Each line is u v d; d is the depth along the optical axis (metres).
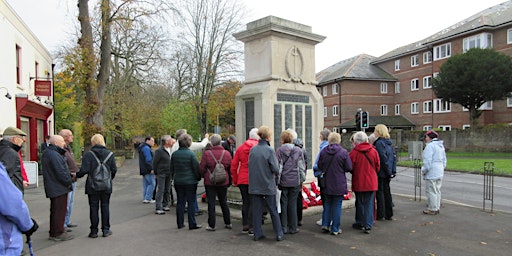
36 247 6.09
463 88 31.84
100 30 20.16
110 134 34.81
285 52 9.04
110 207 9.54
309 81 9.59
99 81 19.48
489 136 30.59
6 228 2.80
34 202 10.46
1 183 2.77
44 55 21.56
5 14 13.98
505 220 7.66
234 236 6.58
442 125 41.72
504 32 34.88
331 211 6.68
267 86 8.56
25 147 17.45
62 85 26.30
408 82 47.41
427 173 8.27
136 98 35.72
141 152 10.22
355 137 6.84
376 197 7.65
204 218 8.09
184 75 33.47
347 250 5.74
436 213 8.27
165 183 9.07
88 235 6.75
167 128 33.72
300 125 9.38
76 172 7.21
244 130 9.05
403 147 37.03
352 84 49.03
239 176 6.70
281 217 6.66
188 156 7.03
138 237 6.61
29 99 17.31
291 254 5.56
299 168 6.58
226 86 30.48
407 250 5.73
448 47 40.19
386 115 49.75
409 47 48.06
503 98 31.61
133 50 27.39
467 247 5.87
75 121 29.97
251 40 9.17
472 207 9.09
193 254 5.61
